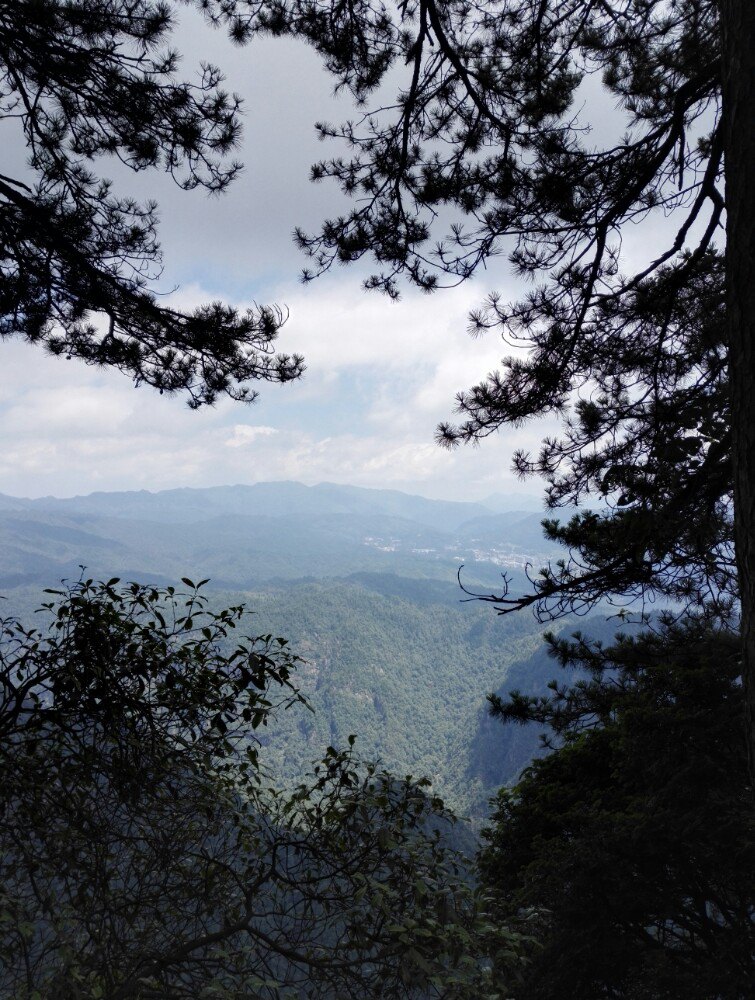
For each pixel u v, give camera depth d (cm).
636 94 511
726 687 962
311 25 460
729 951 907
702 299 534
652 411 542
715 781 949
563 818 1151
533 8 467
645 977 942
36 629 302
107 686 297
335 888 307
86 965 270
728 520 539
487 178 501
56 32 415
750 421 165
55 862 279
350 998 282
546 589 591
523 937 296
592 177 491
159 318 502
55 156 471
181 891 299
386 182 517
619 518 563
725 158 177
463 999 269
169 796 306
